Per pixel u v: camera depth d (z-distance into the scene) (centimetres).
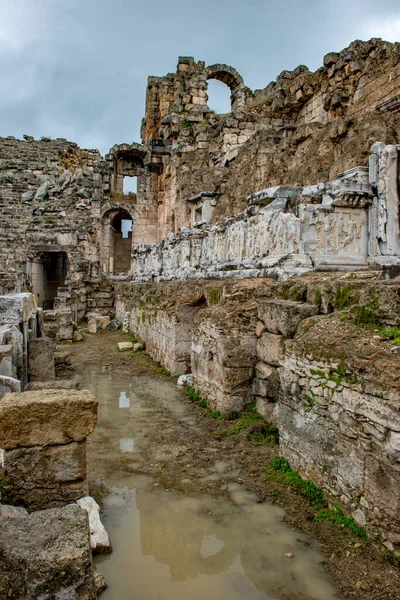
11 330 731
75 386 654
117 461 628
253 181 1767
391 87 1606
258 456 623
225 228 1196
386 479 400
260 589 388
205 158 2602
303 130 1675
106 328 2052
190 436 712
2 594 296
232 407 760
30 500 451
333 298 602
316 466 508
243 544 445
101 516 495
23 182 3312
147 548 443
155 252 1908
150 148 3005
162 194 3203
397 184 886
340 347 478
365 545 416
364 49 1820
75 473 461
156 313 1303
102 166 3409
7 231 2983
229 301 783
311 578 395
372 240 899
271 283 802
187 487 554
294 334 637
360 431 437
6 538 315
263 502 512
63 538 316
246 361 761
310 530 456
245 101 3084
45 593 292
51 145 4006
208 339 836
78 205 3106
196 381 923
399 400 389
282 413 587
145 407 867
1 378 578
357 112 1803
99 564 421
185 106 2883
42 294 2786
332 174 1234
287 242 865
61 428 456
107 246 3262
